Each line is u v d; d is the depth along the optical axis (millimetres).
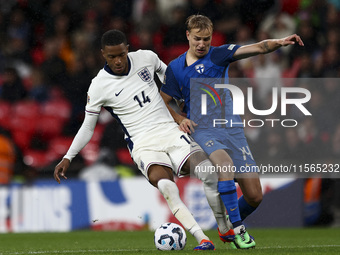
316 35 41125
